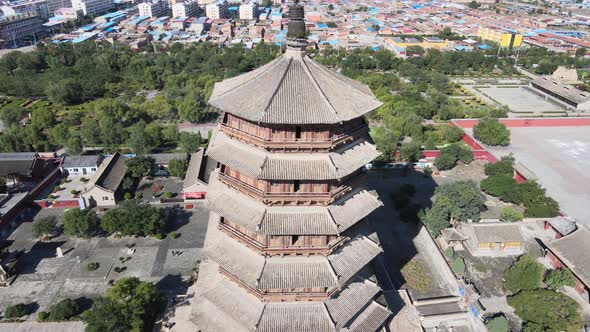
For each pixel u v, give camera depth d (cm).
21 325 5969
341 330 4884
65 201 8944
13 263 7012
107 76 17700
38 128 11769
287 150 4006
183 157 10575
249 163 4050
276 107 3816
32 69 18712
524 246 7769
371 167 10819
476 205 8081
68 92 15288
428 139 12088
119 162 10100
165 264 7238
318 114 3809
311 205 4231
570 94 16138
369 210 4522
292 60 4181
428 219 7988
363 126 4459
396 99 14550
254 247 4341
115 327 5469
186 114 13425
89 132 11638
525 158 11356
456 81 19600
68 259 7344
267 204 4169
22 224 8338
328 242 4462
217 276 5047
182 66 19562
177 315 5928
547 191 9769
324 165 4056
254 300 4638
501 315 6238
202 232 8131
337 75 4484
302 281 4316
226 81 4606
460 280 6531
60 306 6059
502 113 14138
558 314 5844
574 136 12912
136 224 7675
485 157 11669
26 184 9944
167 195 9319
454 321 6119
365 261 4697
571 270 6819
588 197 9550
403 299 6272
